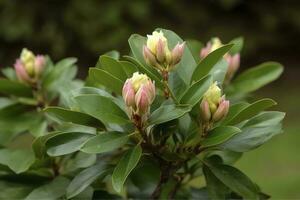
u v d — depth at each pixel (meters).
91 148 0.76
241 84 1.02
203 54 0.97
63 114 0.79
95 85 0.90
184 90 0.83
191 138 0.81
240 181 0.81
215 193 0.82
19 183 0.88
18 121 1.01
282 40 4.00
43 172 0.90
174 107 0.77
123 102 0.81
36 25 3.64
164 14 3.72
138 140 0.80
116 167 0.77
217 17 3.81
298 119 3.34
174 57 0.80
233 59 0.99
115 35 3.62
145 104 0.75
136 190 0.96
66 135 0.80
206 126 0.79
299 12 3.87
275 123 0.81
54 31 3.63
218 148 0.81
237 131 0.77
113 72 0.81
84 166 0.84
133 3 3.59
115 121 0.78
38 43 3.74
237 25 3.83
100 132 0.82
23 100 1.02
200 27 3.78
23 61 1.02
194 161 0.91
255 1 3.79
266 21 3.82
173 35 0.84
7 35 3.59
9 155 0.86
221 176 0.81
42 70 1.02
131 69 0.81
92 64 3.87
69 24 3.63
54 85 1.03
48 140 0.80
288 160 2.80
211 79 0.78
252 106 0.77
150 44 0.80
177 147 0.83
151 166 0.90
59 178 0.85
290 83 3.95
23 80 1.01
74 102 0.82
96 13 3.59
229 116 0.81
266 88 3.89
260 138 0.81
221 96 0.82
